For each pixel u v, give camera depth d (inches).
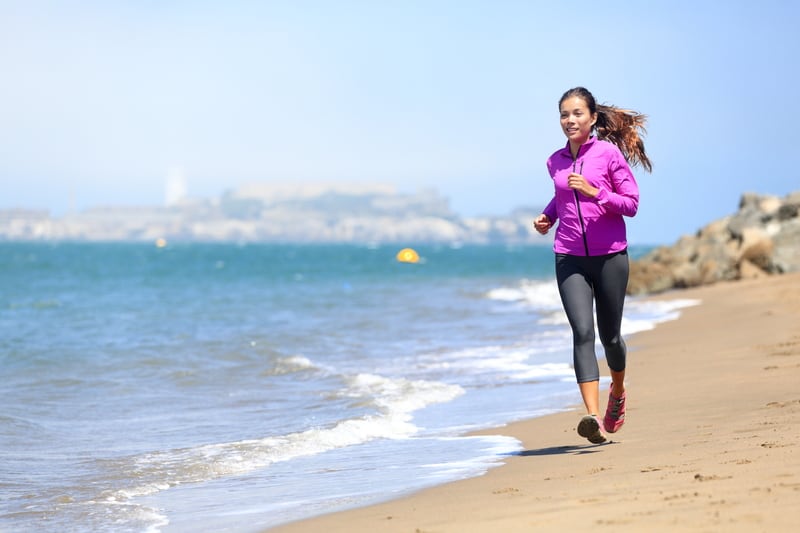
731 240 2317.9
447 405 662.5
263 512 373.7
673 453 402.3
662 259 2306.8
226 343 1127.0
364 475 438.0
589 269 431.8
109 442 566.3
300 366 906.7
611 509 298.7
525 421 571.2
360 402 685.3
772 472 328.8
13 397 750.5
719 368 721.0
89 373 890.7
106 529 364.2
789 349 785.6
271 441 544.1
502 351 1008.9
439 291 2351.1
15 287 2682.1
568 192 429.4
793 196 2380.7
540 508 316.2
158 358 988.6
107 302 1987.0
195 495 421.4
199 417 655.8
